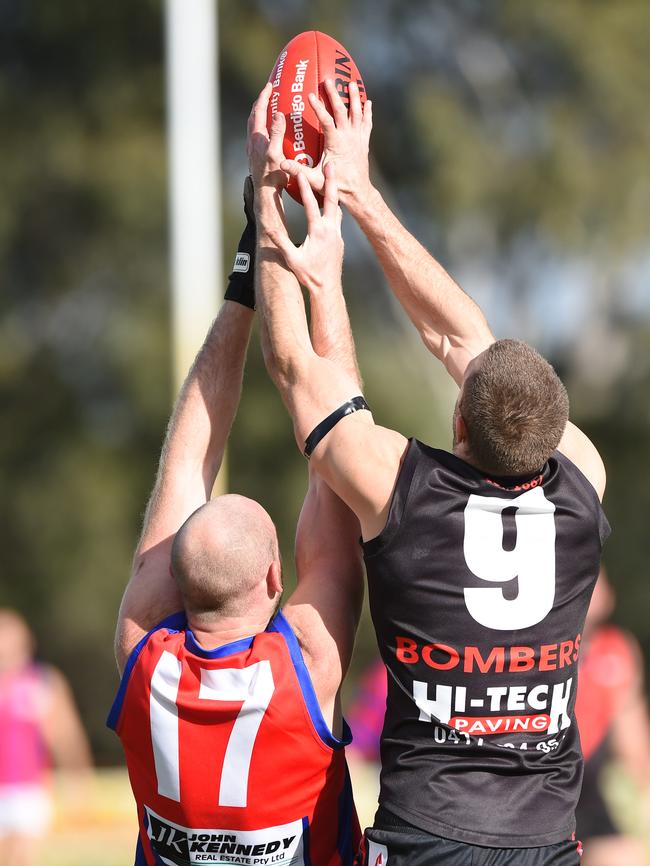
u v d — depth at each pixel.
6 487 78.88
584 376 87.94
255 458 75.25
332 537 12.38
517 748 11.05
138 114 77.50
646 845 27.64
